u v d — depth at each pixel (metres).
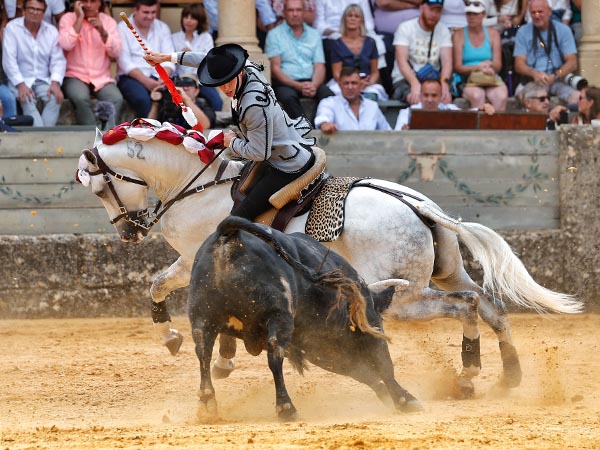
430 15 33.69
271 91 18.44
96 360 22.97
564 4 36.00
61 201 29.45
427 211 18.31
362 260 18.20
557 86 34.59
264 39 34.59
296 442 12.89
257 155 18.08
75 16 32.06
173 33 34.75
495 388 18.72
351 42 33.59
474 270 29.58
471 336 18.19
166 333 20.06
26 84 31.64
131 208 19.52
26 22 31.81
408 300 18.20
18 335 26.52
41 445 13.27
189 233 19.28
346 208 18.36
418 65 33.81
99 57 32.28
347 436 13.30
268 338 14.74
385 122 32.16
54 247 29.16
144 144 19.30
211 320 14.96
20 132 29.36
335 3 34.25
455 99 34.19
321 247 16.17
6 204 29.42
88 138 29.44
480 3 34.09
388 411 16.52
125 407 17.83
